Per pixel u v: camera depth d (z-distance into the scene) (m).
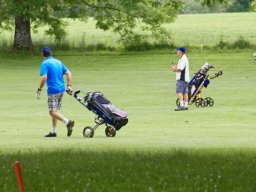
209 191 24.61
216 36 175.00
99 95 47.84
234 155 32.00
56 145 41.19
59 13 151.75
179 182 25.77
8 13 142.38
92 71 121.38
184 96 69.38
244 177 26.44
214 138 45.41
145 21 151.88
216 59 134.12
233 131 50.72
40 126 56.56
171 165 28.97
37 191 25.28
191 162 29.72
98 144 41.53
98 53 146.75
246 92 87.19
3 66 130.25
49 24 151.00
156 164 29.14
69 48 151.88
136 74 115.06
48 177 26.89
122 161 30.12
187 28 198.75
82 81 105.75
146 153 33.19
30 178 26.78
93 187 25.34
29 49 149.50
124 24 153.00
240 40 149.50
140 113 66.12
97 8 152.25
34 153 34.03
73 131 52.97
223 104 74.56
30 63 134.75
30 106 73.56
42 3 143.75
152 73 116.38
